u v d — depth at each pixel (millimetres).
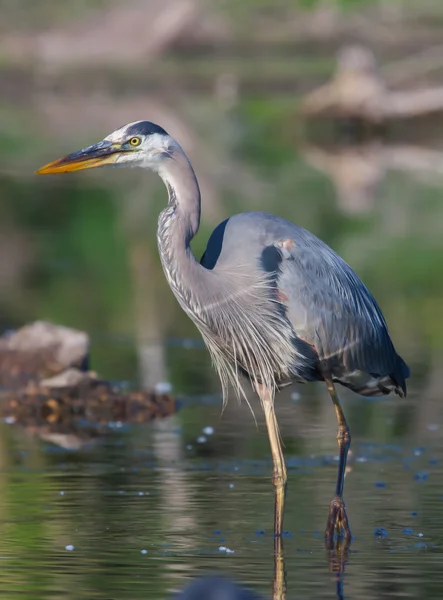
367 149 37625
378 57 46344
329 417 12617
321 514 9164
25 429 12141
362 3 50156
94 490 9797
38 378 14102
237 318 9133
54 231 24453
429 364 14820
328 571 7855
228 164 32938
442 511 9188
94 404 12945
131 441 11602
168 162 9078
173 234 9070
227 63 46844
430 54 45938
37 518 9016
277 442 9109
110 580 7641
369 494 9680
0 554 8148
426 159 35375
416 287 19094
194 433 11906
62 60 46938
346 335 9344
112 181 31812
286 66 46344
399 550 8297
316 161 34469
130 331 16828
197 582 4812
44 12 49312
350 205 26734
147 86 44469
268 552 8266
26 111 40906
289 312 9156
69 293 19125
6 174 30984
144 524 8875
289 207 26203
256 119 39906
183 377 14398
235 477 10242
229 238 9266
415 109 39406
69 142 34531
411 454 11008
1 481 10078
